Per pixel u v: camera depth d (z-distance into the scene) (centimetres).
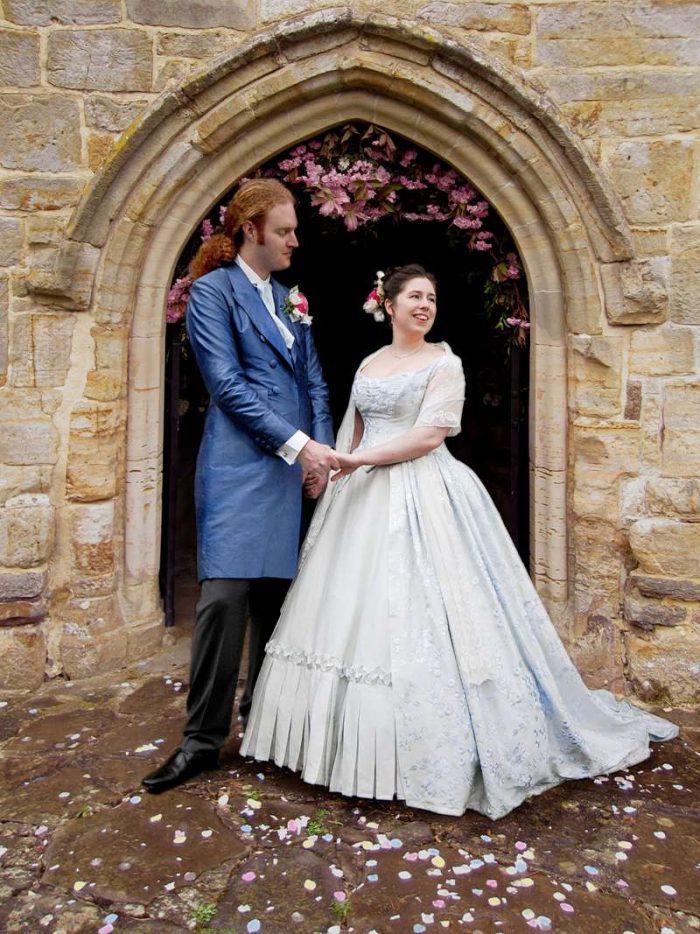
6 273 318
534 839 212
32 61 313
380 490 243
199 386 538
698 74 308
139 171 316
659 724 280
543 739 230
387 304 262
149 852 204
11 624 319
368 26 306
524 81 306
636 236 312
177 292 350
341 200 340
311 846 207
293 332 264
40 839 211
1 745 267
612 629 322
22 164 316
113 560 337
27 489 323
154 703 302
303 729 229
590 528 321
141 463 343
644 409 317
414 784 216
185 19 315
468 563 234
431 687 216
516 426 372
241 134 323
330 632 228
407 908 183
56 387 323
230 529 236
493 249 356
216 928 176
